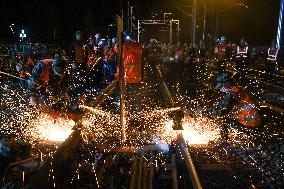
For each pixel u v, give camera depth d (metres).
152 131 7.90
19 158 5.95
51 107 8.45
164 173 5.74
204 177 5.71
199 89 14.85
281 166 6.11
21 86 14.61
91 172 5.72
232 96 7.85
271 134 7.86
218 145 7.13
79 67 14.03
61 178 5.48
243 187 5.38
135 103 11.51
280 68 21.38
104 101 11.64
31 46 24.94
